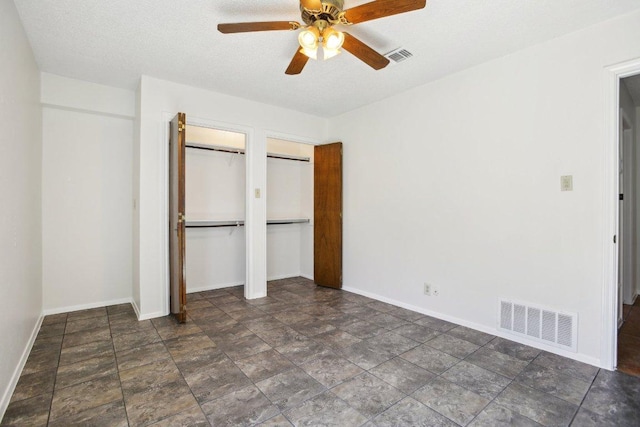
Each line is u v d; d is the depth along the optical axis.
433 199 3.26
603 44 2.21
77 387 1.98
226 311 3.44
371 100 3.82
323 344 2.63
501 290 2.76
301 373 2.17
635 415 1.73
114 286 3.67
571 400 1.87
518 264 2.65
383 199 3.79
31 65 2.62
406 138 3.52
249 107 3.85
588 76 2.28
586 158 2.29
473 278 2.95
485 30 2.32
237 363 2.30
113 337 2.74
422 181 3.36
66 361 2.31
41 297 3.16
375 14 1.78
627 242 3.57
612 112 2.19
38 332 2.83
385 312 3.41
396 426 1.66
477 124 2.89
